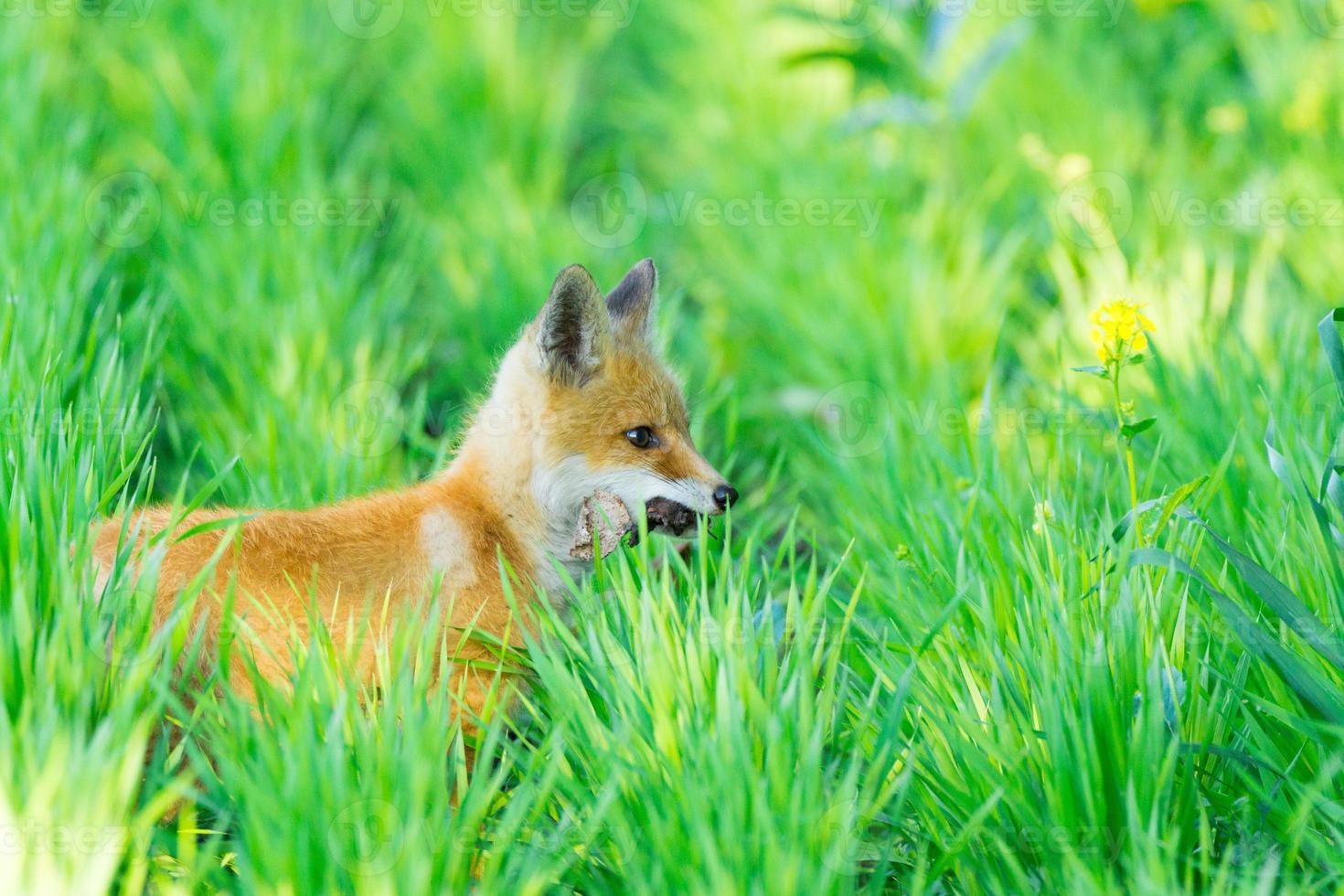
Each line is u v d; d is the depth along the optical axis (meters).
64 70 18.81
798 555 11.71
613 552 9.16
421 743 6.79
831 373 14.01
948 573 9.21
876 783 7.12
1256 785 7.03
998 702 7.45
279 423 11.54
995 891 6.75
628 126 21.62
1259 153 17.97
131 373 12.04
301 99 18.39
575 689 7.60
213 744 6.95
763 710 7.00
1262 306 12.93
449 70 20.14
